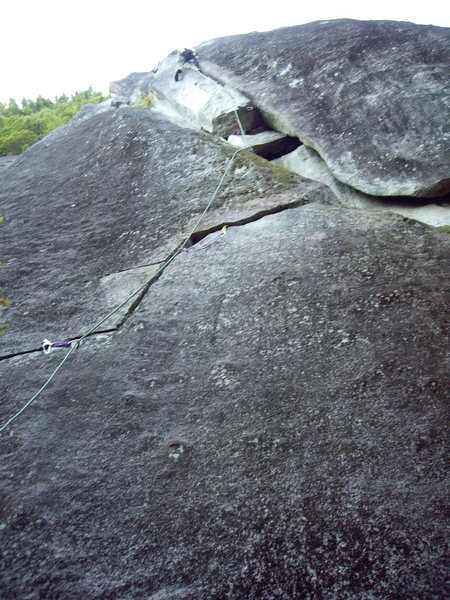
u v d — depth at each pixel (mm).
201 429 1473
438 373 1469
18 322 2090
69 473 1416
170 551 1199
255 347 1704
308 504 1229
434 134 2504
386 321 1672
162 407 1569
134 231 2449
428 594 1039
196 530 1230
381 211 2268
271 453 1362
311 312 1774
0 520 1314
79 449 1482
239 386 1579
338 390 1485
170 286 2078
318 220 2225
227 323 1827
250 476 1319
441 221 2309
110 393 1651
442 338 1574
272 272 1986
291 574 1117
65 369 1810
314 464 1312
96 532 1261
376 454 1300
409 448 1296
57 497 1354
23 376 1812
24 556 1228
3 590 1165
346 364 1560
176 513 1273
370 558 1111
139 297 2064
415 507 1176
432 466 1248
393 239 2049
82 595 1140
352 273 1896
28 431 1571
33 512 1322
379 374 1500
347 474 1271
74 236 2533
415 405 1395
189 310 1930
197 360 1713
